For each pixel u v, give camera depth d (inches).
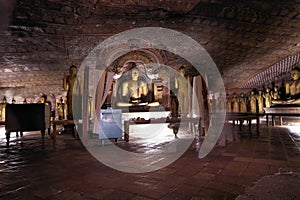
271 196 75.9
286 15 326.3
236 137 233.5
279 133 263.4
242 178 96.9
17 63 428.8
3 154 164.2
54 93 559.5
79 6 279.6
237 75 580.1
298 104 328.8
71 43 377.1
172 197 78.0
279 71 556.1
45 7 270.4
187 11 306.5
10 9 261.7
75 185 92.7
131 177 103.1
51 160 141.9
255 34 393.1
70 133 308.2
